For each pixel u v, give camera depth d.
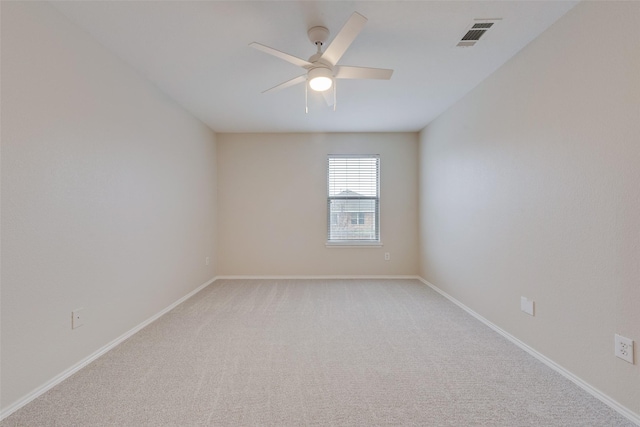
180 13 1.86
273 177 4.68
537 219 2.11
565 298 1.87
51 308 1.78
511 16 1.89
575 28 1.78
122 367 1.99
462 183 3.24
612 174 1.57
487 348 2.27
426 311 3.12
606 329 1.61
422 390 1.73
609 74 1.58
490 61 2.46
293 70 2.63
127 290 2.48
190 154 3.72
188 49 2.28
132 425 1.45
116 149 2.35
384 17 1.91
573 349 1.81
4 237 1.53
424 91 3.09
